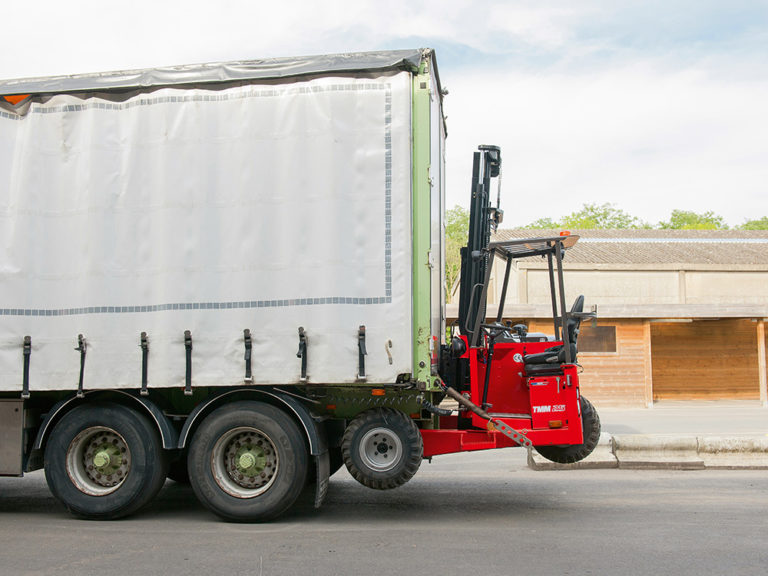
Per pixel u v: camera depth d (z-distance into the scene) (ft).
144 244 22.82
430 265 22.21
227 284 22.33
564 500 26.16
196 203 22.63
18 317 23.00
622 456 33.50
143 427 22.76
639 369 66.49
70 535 21.02
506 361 24.68
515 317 64.03
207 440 22.41
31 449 23.61
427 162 22.36
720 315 65.62
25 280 23.08
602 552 18.79
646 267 84.17
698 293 84.64
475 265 25.39
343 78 22.48
